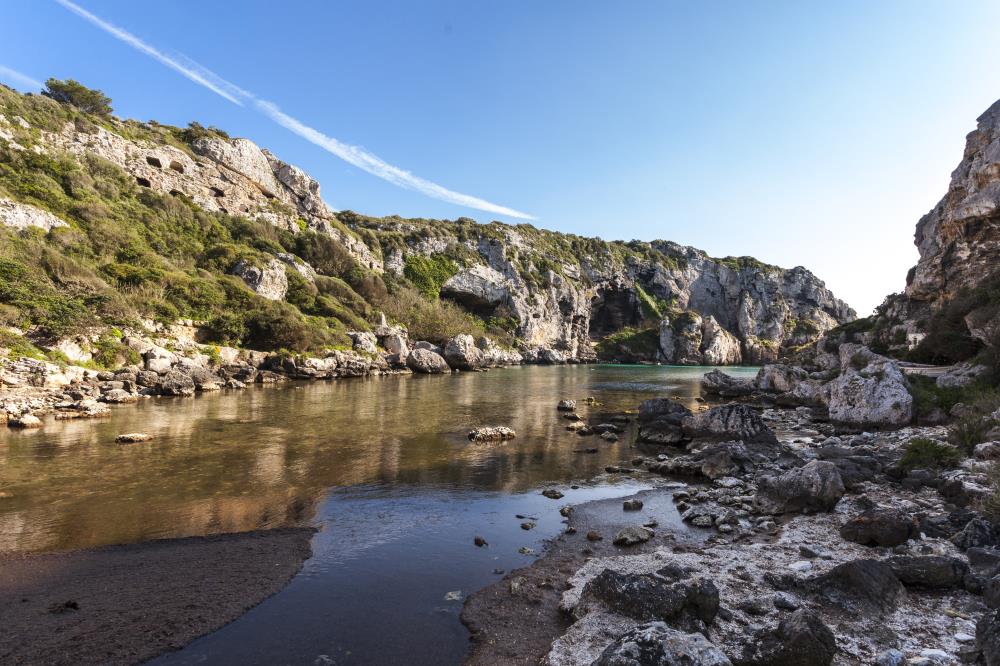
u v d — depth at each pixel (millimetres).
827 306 197875
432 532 10086
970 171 48094
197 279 56000
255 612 6793
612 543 9438
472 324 110000
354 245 104375
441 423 24469
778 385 40312
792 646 4910
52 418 23812
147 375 35875
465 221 160250
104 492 12805
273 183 102250
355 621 6578
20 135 62219
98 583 7680
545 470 15508
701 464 14945
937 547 7832
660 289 189750
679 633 4738
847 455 15609
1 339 29828
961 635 5391
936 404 19297
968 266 47000
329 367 56781
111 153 74688
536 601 7082
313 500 12258
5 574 8055
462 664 5609
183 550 9102
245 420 24625
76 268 44094
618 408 32062
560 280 146250
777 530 9742
